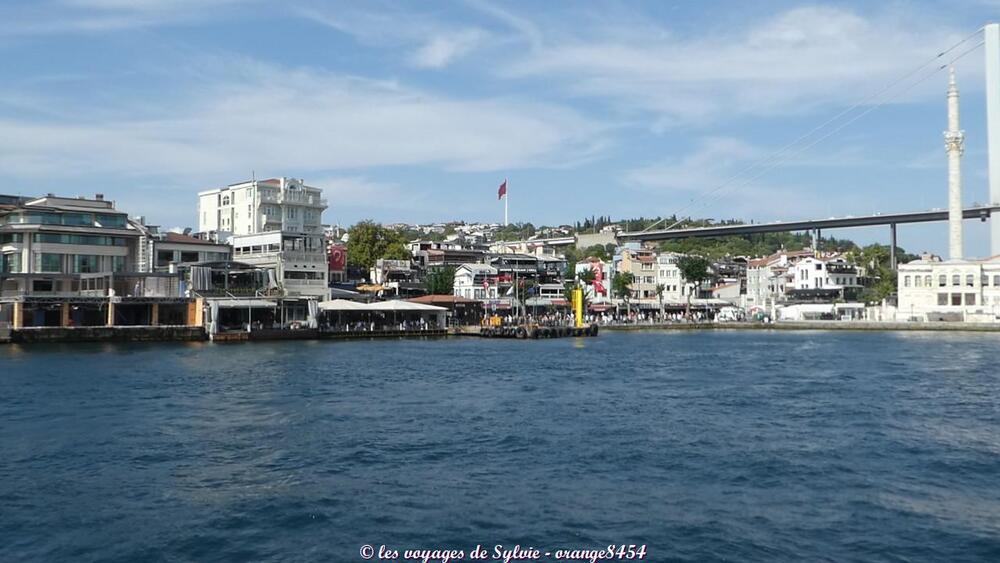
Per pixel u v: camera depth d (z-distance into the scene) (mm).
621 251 190250
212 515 22812
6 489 25172
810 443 32875
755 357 77625
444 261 166625
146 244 105000
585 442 32906
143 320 93688
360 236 157875
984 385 52781
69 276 96062
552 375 58688
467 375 58156
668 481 26688
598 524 22250
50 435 33281
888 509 23703
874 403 44156
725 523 22359
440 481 26562
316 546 20469
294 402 43125
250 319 96625
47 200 102562
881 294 166000
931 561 19656
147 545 20438
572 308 154500
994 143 183500
